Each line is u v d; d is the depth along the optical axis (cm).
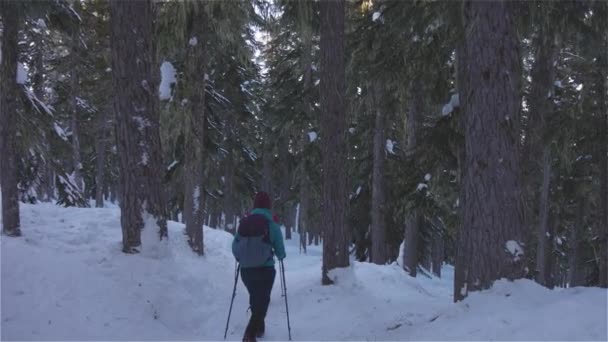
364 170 1830
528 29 812
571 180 1842
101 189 2759
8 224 807
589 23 914
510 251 524
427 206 1160
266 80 2517
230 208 2586
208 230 1324
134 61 742
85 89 2267
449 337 461
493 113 537
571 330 411
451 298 873
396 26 908
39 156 1363
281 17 1105
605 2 803
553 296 493
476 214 542
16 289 568
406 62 987
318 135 1825
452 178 1030
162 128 1145
